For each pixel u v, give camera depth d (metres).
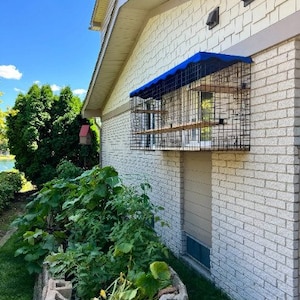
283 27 2.88
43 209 4.99
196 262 4.69
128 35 7.15
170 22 5.38
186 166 5.04
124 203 3.74
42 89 12.68
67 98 12.95
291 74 2.82
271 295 3.08
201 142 4.38
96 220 4.02
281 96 2.93
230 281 3.73
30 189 13.42
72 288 3.05
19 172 13.05
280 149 2.95
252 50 3.28
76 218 3.97
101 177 4.33
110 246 3.62
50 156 12.60
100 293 2.78
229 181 3.74
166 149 4.63
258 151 3.23
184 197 5.10
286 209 2.89
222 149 3.43
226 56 3.28
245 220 3.46
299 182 2.83
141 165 7.06
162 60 5.75
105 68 8.77
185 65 3.50
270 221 3.09
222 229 3.89
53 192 5.05
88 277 3.03
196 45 4.48
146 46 6.61
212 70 3.77
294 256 2.83
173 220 5.36
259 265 3.24
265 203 3.15
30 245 4.26
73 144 12.91
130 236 3.31
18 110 12.12
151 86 4.77
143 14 6.29
